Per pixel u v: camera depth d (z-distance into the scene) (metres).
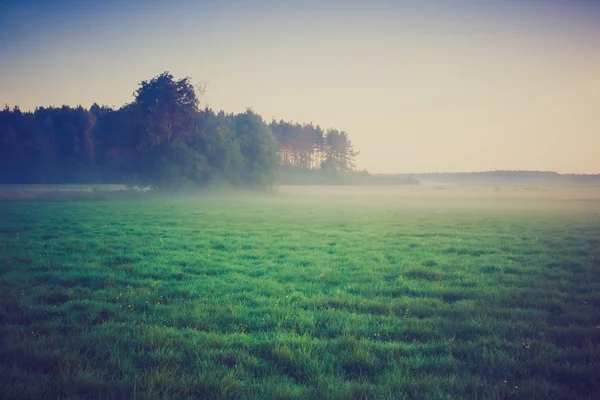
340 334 7.22
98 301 8.94
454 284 11.22
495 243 19.69
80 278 11.14
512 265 13.84
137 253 15.44
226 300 9.23
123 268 12.58
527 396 4.89
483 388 5.06
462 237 22.44
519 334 7.09
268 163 81.19
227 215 35.66
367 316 8.12
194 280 11.25
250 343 6.60
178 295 9.70
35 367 5.57
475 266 13.77
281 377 5.42
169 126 71.25
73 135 136.25
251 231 23.84
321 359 6.03
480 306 8.84
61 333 6.91
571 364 5.84
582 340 6.87
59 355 5.80
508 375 5.45
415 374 5.59
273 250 16.91
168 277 11.68
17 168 121.00
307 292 10.15
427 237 22.28
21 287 9.97
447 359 6.00
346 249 17.47
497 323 7.60
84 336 6.67
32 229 22.08
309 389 5.01
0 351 5.90
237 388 5.03
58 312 8.10
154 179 68.81
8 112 130.62
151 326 7.20
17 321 7.52
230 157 76.00
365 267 13.47
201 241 18.98
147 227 24.39
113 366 5.60
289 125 161.25
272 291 10.12
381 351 6.31
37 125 134.00
